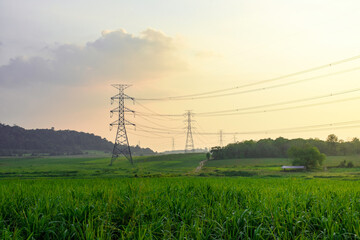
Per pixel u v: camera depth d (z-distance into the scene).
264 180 39.66
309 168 118.12
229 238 9.19
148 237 8.62
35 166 191.12
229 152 190.88
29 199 13.64
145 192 15.30
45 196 13.98
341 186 27.23
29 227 9.61
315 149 121.88
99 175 86.69
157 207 11.77
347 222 9.90
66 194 15.61
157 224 9.82
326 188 21.84
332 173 93.44
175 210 11.52
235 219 10.09
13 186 23.34
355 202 13.30
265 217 10.62
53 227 9.79
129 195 13.28
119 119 146.75
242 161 169.50
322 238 9.39
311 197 13.70
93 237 8.63
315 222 10.54
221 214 10.95
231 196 14.62
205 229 9.87
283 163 153.50
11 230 10.23
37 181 37.31
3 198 13.15
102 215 10.69
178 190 15.53
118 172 108.06
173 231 10.08
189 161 184.12
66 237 9.50
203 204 12.72
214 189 15.70
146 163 184.25
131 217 10.45
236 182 33.28
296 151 126.94
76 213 10.50
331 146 184.88
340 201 13.33
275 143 194.25
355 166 124.69
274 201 12.90
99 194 14.76
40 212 11.02
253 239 9.30
